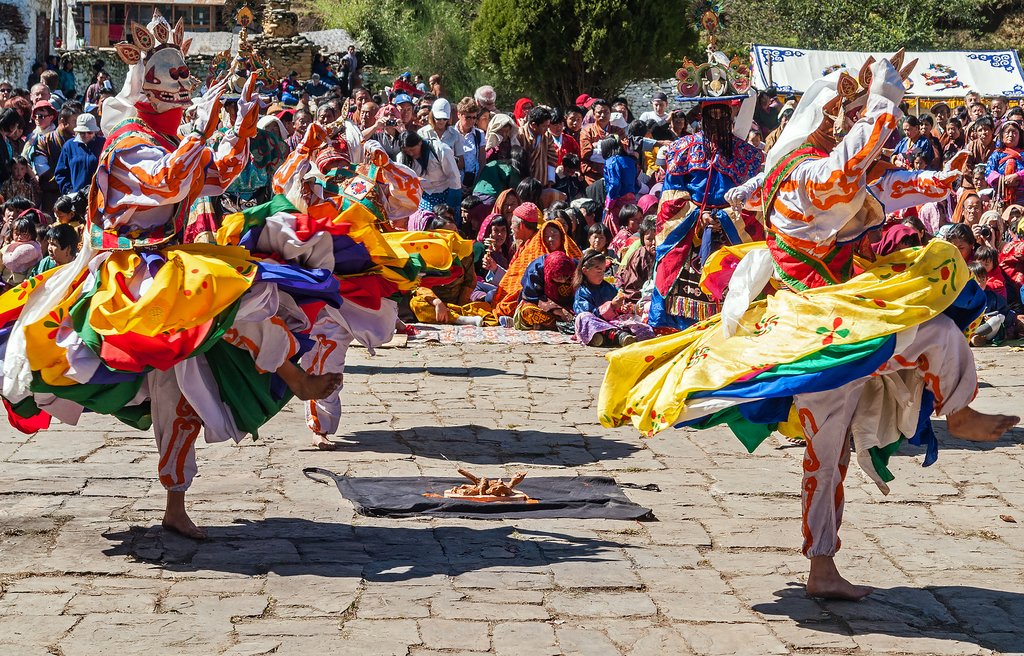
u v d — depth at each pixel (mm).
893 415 4754
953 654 4207
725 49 31828
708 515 5883
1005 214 13141
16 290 5094
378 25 32812
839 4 33438
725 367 4547
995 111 19516
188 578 4777
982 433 4648
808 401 4566
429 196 13469
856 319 4395
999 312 11125
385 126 14234
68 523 5418
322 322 6672
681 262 9367
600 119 16641
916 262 4582
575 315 11203
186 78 5203
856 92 4699
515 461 6859
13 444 6746
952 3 34188
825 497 4664
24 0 27469
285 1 28719
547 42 26109
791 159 4711
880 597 4758
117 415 5309
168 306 4750
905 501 6188
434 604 4559
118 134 5035
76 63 30688
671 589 4809
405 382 8922
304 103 15062
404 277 6352
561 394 8688
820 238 4637
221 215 8516
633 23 25781
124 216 4953
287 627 4289
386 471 6531
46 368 4859
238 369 5117
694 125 9719
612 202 13969
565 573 4953
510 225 13148
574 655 4117
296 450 6895
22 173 13391
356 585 4738
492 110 17125
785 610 4605
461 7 33094
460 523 5629
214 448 6871
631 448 7211
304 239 5520
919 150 15094
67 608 4418
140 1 35875
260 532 5383
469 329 11203
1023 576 5070
